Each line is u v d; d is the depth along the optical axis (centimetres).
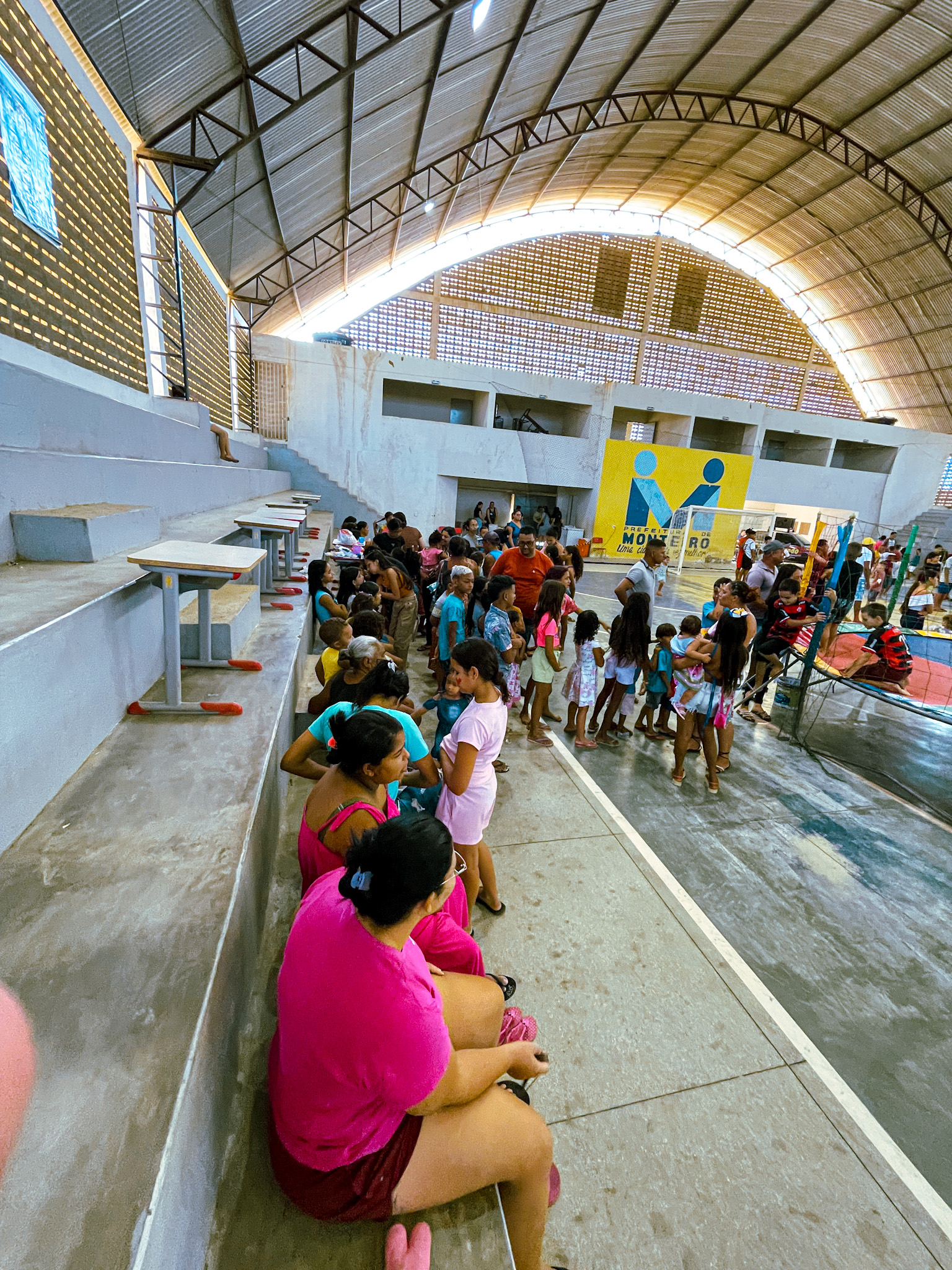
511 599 397
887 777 435
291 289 1480
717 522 1964
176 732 228
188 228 900
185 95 675
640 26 1139
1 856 148
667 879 290
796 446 2286
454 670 222
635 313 2102
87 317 531
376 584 473
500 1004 154
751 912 272
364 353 1555
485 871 251
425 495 1678
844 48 1270
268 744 222
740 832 341
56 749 177
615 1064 193
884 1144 174
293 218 1170
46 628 165
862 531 2158
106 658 217
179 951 122
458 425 1664
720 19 1180
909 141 1493
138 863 149
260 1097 147
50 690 171
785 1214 155
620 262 2033
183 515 492
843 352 2422
